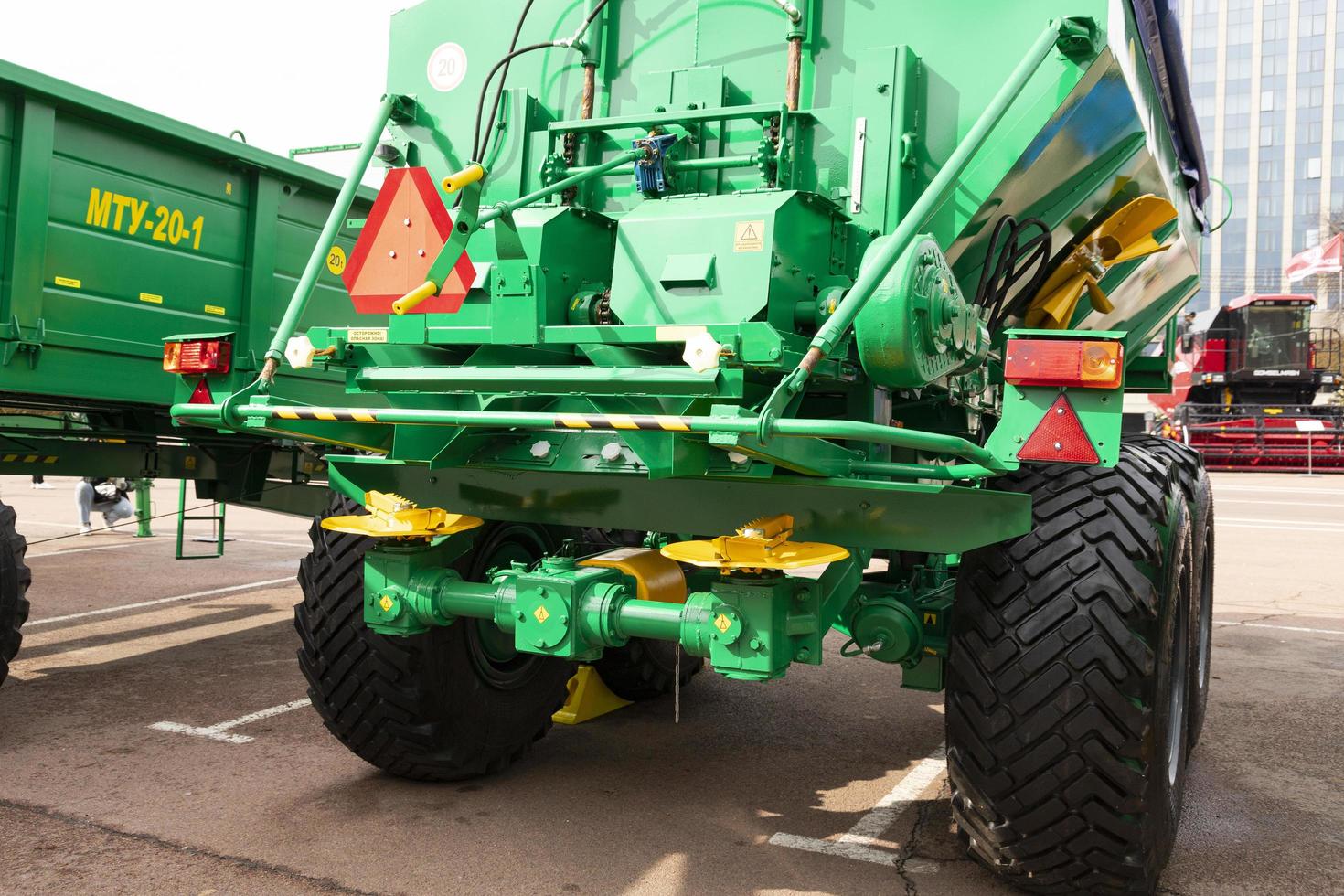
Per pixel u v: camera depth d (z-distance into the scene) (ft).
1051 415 8.16
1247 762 14.44
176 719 15.49
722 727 15.70
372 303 8.96
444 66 12.47
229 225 19.15
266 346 19.89
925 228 10.42
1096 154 11.68
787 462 8.28
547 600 9.75
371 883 9.82
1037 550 9.37
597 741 14.87
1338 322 116.78
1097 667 8.94
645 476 10.13
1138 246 13.60
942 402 12.32
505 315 9.23
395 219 8.82
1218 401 94.32
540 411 9.75
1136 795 8.95
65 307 16.15
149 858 10.31
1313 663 20.94
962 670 9.41
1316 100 319.06
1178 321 23.73
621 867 10.37
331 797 12.16
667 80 11.44
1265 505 58.08
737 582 8.97
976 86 10.32
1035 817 9.28
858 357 9.62
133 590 27.73
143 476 19.62
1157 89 13.20
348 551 11.95
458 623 12.01
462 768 12.41
